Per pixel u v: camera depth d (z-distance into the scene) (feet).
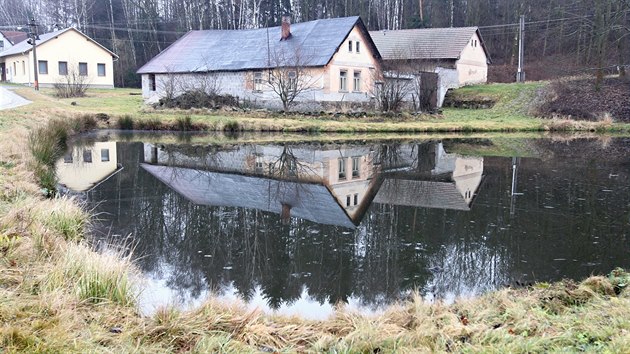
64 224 23.48
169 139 69.15
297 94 94.38
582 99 102.12
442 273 21.20
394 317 15.35
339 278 20.61
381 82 95.66
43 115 66.39
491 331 13.08
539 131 88.84
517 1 169.58
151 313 15.25
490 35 175.42
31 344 11.30
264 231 27.12
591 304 15.48
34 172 32.73
